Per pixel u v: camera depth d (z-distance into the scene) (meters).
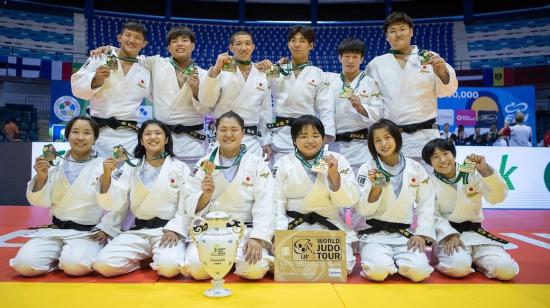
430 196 3.95
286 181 3.88
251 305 2.86
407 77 4.66
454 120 12.62
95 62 4.65
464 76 15.88
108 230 3.89
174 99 4.71
